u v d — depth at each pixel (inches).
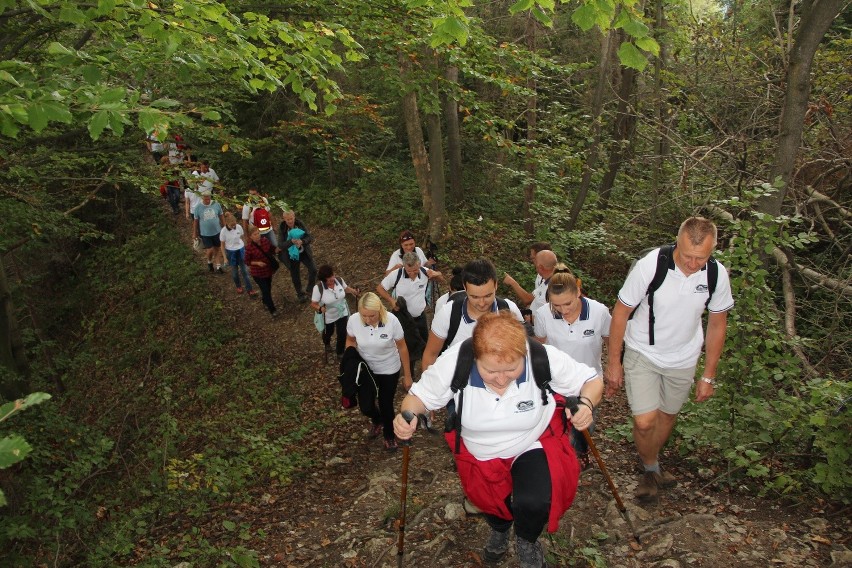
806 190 328.8
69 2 165.5
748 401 181.5
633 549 143.9
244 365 407.2
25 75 141.8
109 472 305.7
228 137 336.8
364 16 309.7
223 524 193.5
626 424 211.6
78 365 492.7
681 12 456.8
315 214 625.9
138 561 197.9
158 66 207.0
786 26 416.8
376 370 228.5
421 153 514.0
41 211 336.8
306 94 222.1
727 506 158.6
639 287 146.1
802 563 132.8
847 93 351.3
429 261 292.4
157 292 561.9
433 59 401.1
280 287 506.9
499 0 498.6
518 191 576.4
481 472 115.9
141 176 319.9
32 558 220.5
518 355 100.9
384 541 165.2
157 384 431.8
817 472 150.0
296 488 229.8
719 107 412.5
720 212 328.5
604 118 549.0
